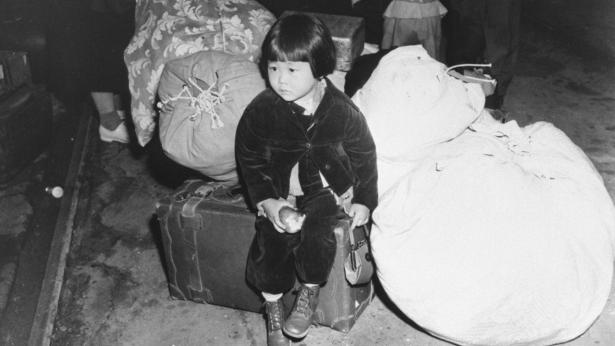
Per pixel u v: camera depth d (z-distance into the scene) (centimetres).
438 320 252
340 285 259
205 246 272
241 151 237
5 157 396
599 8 548
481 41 359
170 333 285
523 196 254
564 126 404
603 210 265
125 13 378
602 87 443
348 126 231
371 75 279
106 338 288
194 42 285
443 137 269
